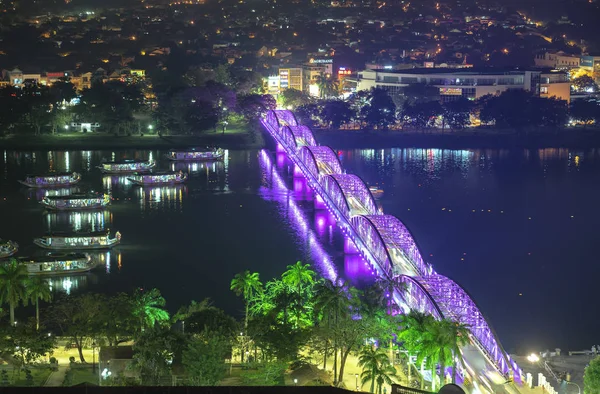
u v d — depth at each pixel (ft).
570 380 562.25
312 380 514.27
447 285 628.28
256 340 555.69
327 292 583.58
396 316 591.78
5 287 619.26
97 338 570.05
